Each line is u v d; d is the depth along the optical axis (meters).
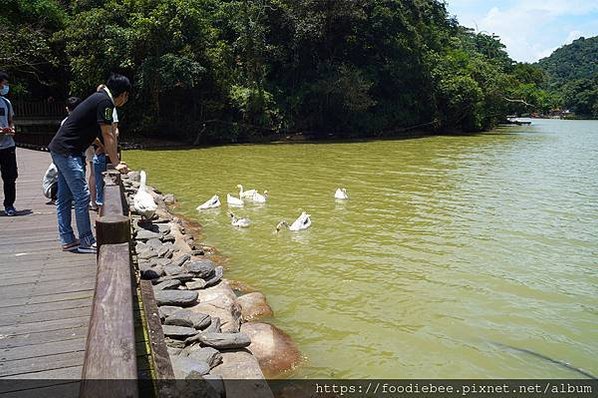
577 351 5.53
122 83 5.29
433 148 29.20
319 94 34.16
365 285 7.36
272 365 5.05
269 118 32.19
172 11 27.27
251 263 8.34
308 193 14.59
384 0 38.41
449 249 9.09
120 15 27.27
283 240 9.67
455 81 40.88
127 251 3.03
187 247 8.54
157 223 9.60
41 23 25.88
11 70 24.80
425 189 15.30
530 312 6.49
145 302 5.10
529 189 15.35
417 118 39.88
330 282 7.48
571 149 29.03
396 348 5.55
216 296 6.14
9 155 7.25
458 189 15.33
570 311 6.53
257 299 6.55
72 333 3.79
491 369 5.16
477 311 6.50
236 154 24.88
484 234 10.11
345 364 5.21
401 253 8.85
